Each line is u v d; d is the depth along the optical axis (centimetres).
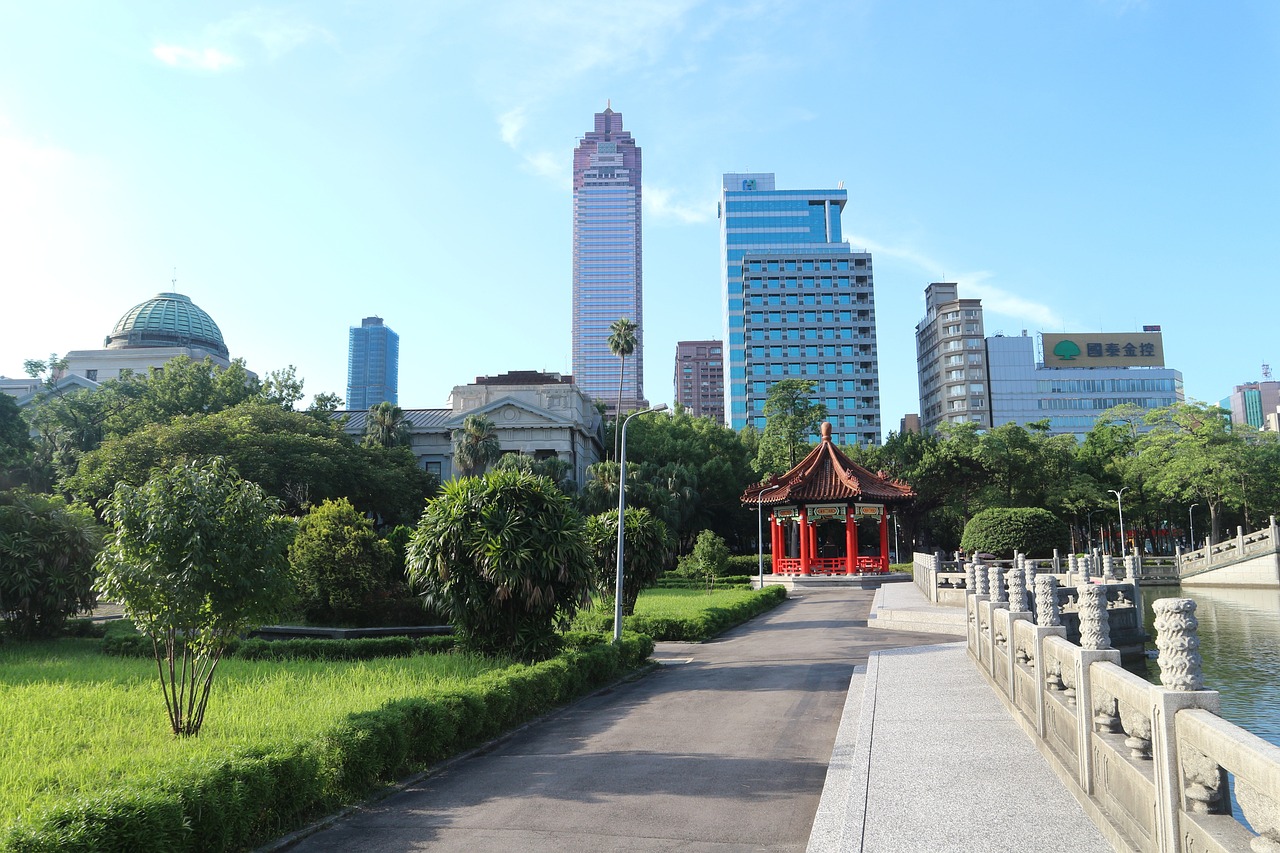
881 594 3662
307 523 2680
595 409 9162
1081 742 712
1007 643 1155
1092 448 8069
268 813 780
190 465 1097
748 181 18375
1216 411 6606
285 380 6506
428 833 762
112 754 927
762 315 16025
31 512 2455
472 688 1198
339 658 2038
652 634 2528
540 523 1777
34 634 2445
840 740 1055
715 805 816
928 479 7106
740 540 8456
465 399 7950
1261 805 372
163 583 1016
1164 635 516
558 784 920
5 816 689
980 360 14588
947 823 686
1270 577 5156
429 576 1805
